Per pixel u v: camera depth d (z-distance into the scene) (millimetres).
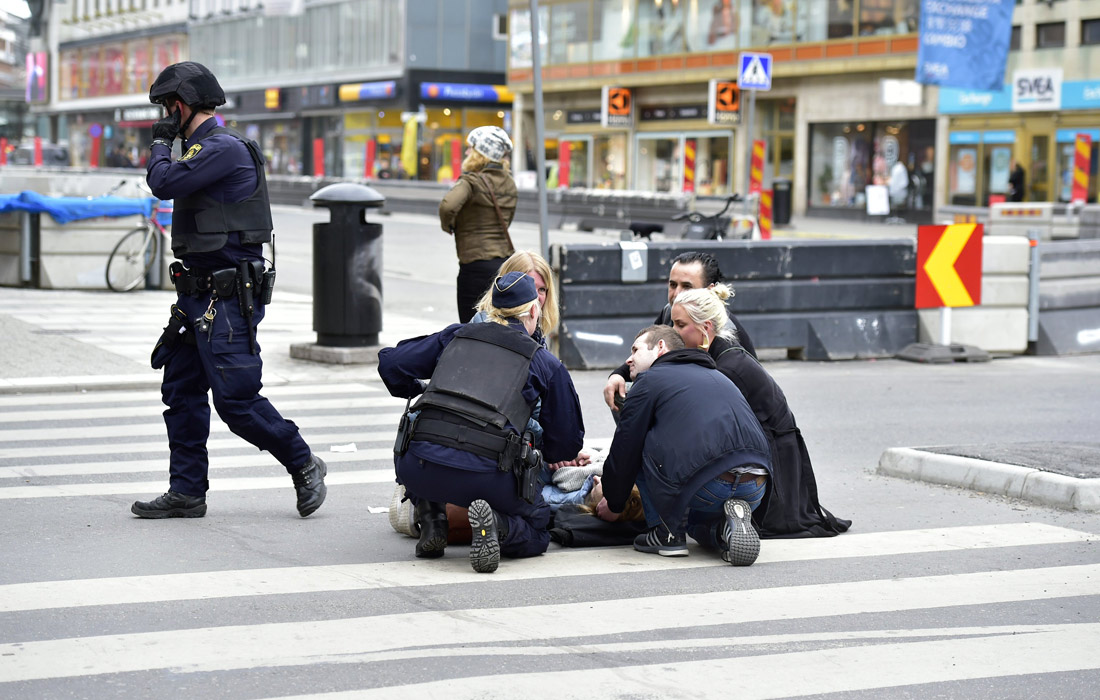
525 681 8414
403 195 78250
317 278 23938
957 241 27250
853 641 9414
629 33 90500
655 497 11680
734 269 25859
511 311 11641
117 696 8031
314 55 120938
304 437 17656
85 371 21812
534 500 11602
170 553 11484
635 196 60156
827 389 23234
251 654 8844
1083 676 8773
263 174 12484
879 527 13195
